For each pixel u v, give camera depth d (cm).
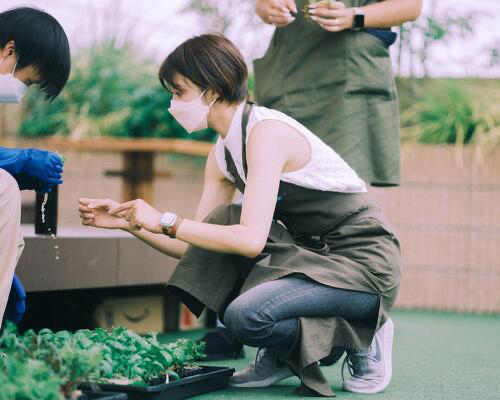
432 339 367
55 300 316
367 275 211
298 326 205
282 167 209
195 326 369
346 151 262
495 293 517
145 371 196
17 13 208
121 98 612
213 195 239
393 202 534
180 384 197
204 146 485
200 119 211
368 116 266
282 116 214
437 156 528
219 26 573
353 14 261
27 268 258
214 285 217
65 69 212
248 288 207
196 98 209
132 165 500
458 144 527
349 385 224
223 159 227
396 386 236
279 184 214
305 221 221
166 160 529
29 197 459
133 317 335
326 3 257
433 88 560
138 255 307
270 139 207
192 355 218
